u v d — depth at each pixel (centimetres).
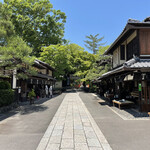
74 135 428
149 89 757
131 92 1148
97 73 1655
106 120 607
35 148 342
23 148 342
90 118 647
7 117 668
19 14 2627
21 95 1264
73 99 1490
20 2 2611
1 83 891
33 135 429
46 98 1602
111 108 915
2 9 862
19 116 688
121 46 1026
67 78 3956
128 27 748
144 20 874
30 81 1373
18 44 831
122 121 587
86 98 1591
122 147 347
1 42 872
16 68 858
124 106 938
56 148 341
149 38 767
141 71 702
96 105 1055
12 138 405
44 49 2561
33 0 2812
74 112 791
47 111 821
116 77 1041
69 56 2877
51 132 454
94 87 2655
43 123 562
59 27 3094
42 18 2727
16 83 1150
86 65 2766
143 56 751
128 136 417
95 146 353
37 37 2855
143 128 491
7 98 833
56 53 2597
